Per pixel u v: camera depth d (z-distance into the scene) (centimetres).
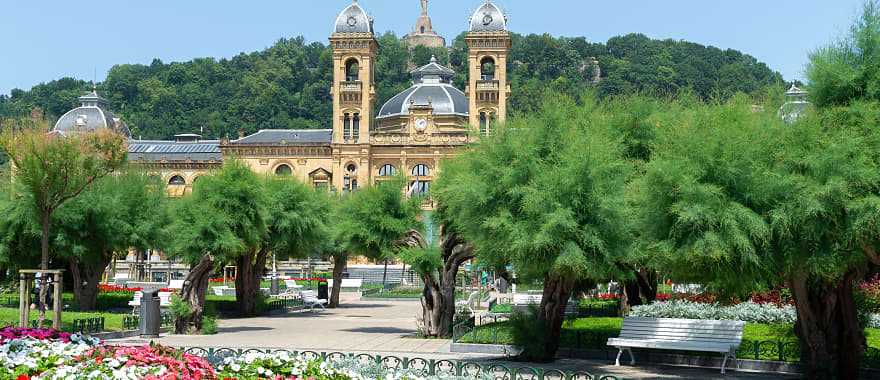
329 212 6662
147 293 4359
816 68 2725
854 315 2886
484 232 3259
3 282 6694
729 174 2588
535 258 3089
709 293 4319
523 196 3114
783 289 4438
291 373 1917
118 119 15262
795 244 2595
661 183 2638
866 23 2730
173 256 6075
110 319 4734
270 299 7194
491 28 13375
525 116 3525
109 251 5853
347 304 7688
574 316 4656
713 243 2500
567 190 3052
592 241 2998
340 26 13612
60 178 4284
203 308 4684
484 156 3338
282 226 6053
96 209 5456
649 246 2734
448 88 14950
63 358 1856
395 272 12400
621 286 4978
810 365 2881
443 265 4484
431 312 4466
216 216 4600
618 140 3484
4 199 5678
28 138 4159
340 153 13550
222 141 14038
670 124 3531
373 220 4556
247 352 2083
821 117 2680
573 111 3716
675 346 3148
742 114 2823
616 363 3309
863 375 2967
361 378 2014
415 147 13575
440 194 3984
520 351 3469
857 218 2422
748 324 3988
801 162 2569
